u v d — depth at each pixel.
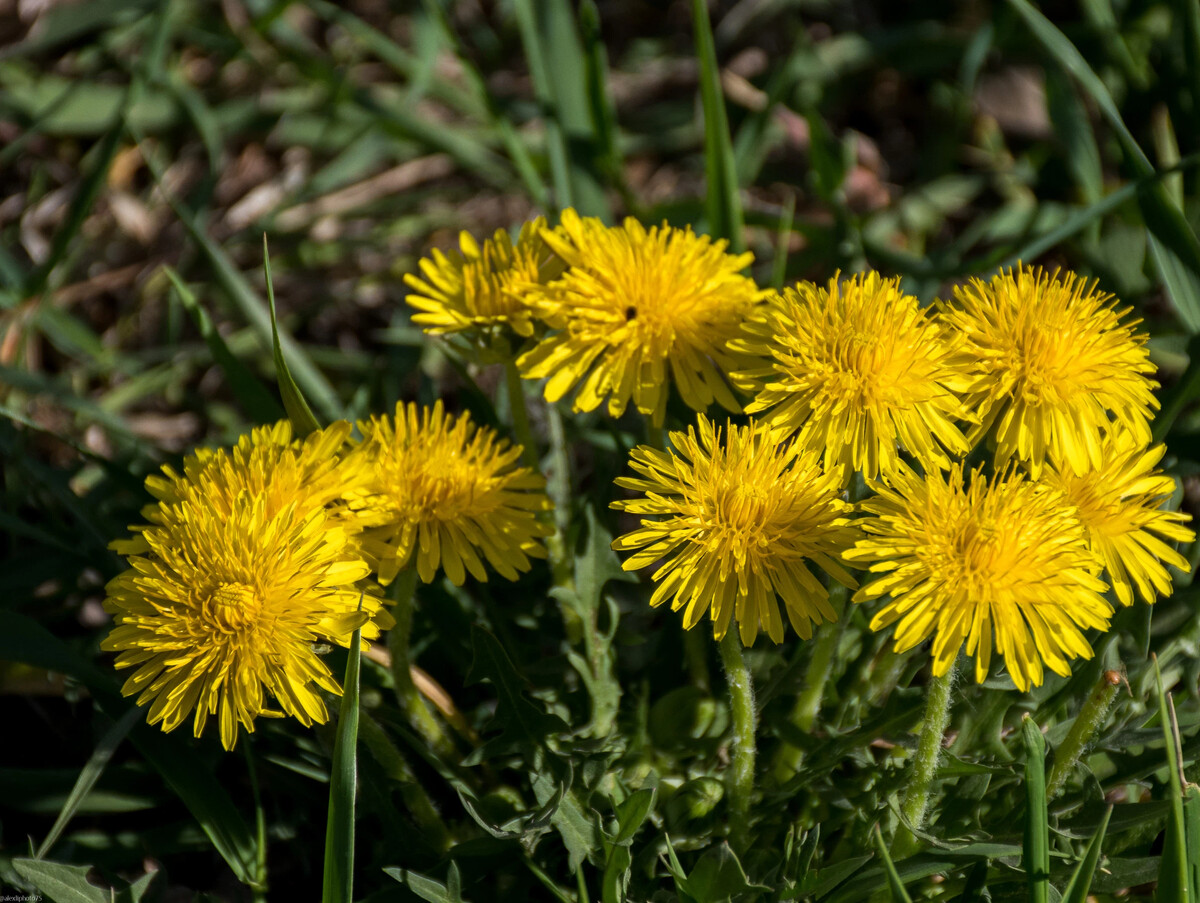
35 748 0.81
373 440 0.74
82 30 0.95
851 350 0.72
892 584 0.71
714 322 0.75
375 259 1.00
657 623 0.81
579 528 0.77
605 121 0.87
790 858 0.74
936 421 0.73
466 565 0.74
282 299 0.96
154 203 1.02
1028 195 0.99
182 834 0.77
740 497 0.72
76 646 0.79
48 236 0.99
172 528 0.72
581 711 0.77
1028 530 0.71
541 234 0.76
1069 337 0.73
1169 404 0.79
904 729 0.75
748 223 0.89
